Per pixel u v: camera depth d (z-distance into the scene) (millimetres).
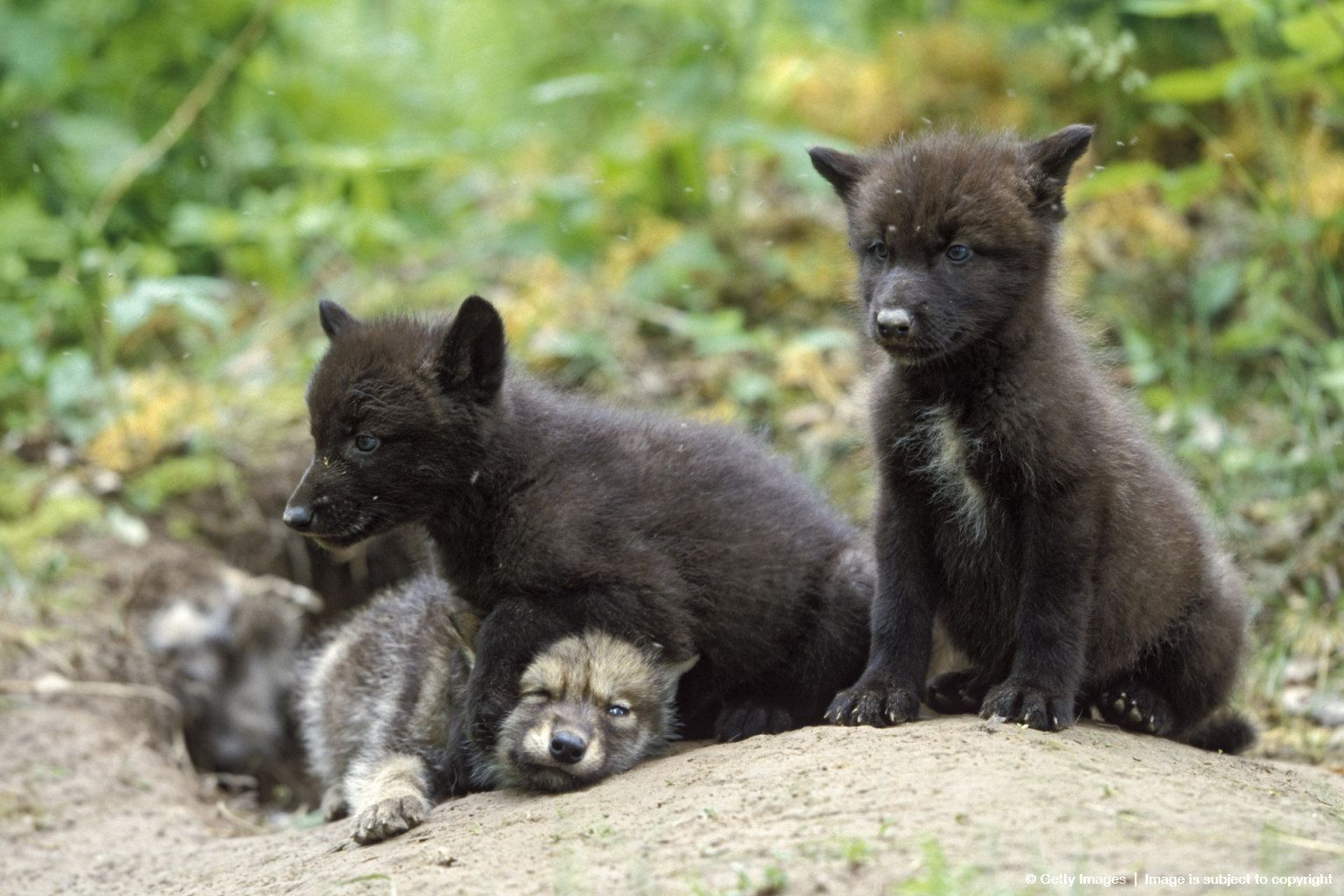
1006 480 8273
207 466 15117
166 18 18375
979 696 8992
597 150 18438
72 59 17797
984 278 8188
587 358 15531
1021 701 8047
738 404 14969
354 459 8922
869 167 9055
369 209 17922
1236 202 15711
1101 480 8219
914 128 17047
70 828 10672
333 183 18266
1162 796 6707
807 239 16781
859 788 6859
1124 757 7637
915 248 8281
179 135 17812
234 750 13727
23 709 12047
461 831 7828
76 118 18047
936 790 6707
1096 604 8398
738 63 17500
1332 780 8445
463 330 8922
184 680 13438
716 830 6672
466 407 8945
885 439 8617
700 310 16109
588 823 7258
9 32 16922
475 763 9141
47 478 15031
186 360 16906
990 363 8250
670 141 17000
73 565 13977
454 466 8961
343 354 9078
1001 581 8516
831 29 17734
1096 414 8359
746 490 9484
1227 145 15938
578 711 8586
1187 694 9125
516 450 9039
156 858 9977
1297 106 16078
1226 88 14133
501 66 22188
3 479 15047
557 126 20641
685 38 18453
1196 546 8984
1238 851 6078
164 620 13477
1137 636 8742
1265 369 14695
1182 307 15086
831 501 11023
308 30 20656
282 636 14102
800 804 6781
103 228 17625
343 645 11445
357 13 22562
